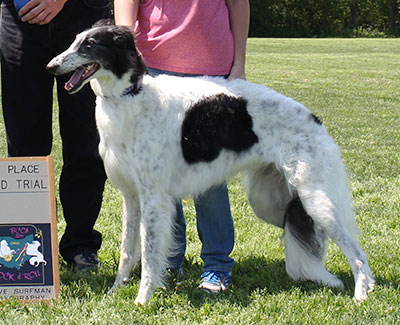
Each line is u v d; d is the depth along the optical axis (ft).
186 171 12.06
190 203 18.94
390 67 69.82
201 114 11.84
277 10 166.81
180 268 13.60
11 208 11.37
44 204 11.42
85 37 10.87
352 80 56.24
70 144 13.46
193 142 11.85
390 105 41.22
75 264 13.84
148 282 11.72
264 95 12.23
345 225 12.30
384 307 11.40
